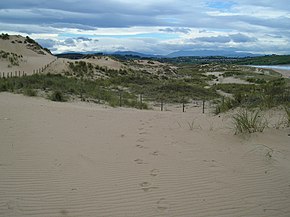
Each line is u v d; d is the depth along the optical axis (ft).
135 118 36.04
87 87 77.82
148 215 12.71
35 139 23.79
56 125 29.48
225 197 14.24
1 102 43.24
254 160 19.17
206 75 229.25
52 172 17.15
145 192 14.87
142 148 22.36
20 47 198.08
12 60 146.41
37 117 32.96
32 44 216.54
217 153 20.97
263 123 28.25
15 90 63.98
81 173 17.17
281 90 49.16
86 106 50.19
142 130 28.84
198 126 30.71
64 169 17.67
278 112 33.65
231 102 44.39
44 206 13.30
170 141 24.45
